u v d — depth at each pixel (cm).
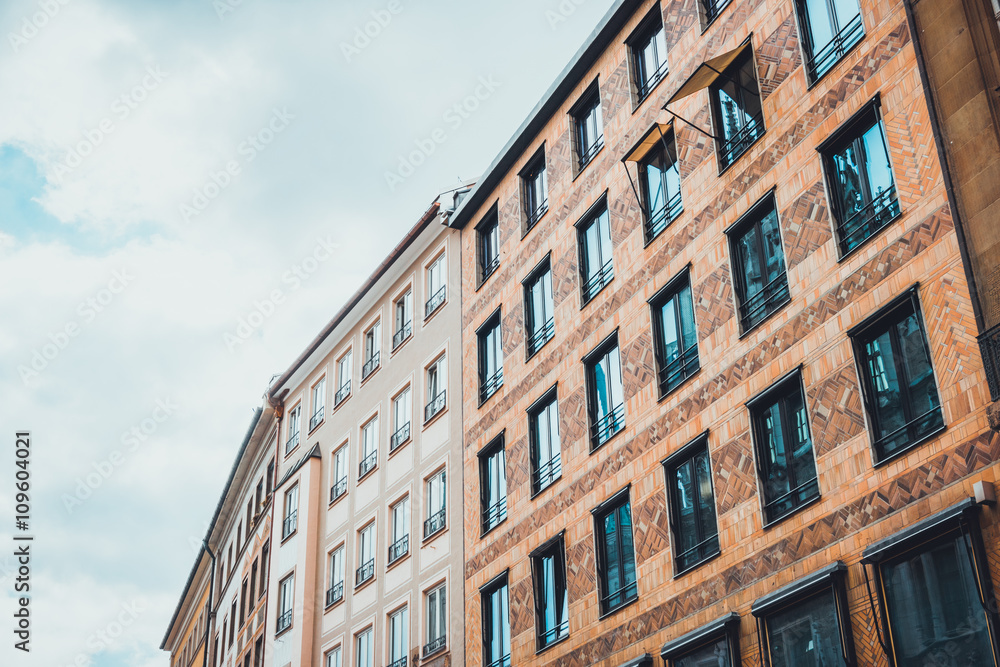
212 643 5975
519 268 3084
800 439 1948
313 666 3847
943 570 1611
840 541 1792
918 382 1742
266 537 4769
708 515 2130
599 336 2611
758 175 2188
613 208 2678
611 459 2453
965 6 1780
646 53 2720
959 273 1703
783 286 2073
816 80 2106
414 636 3206
